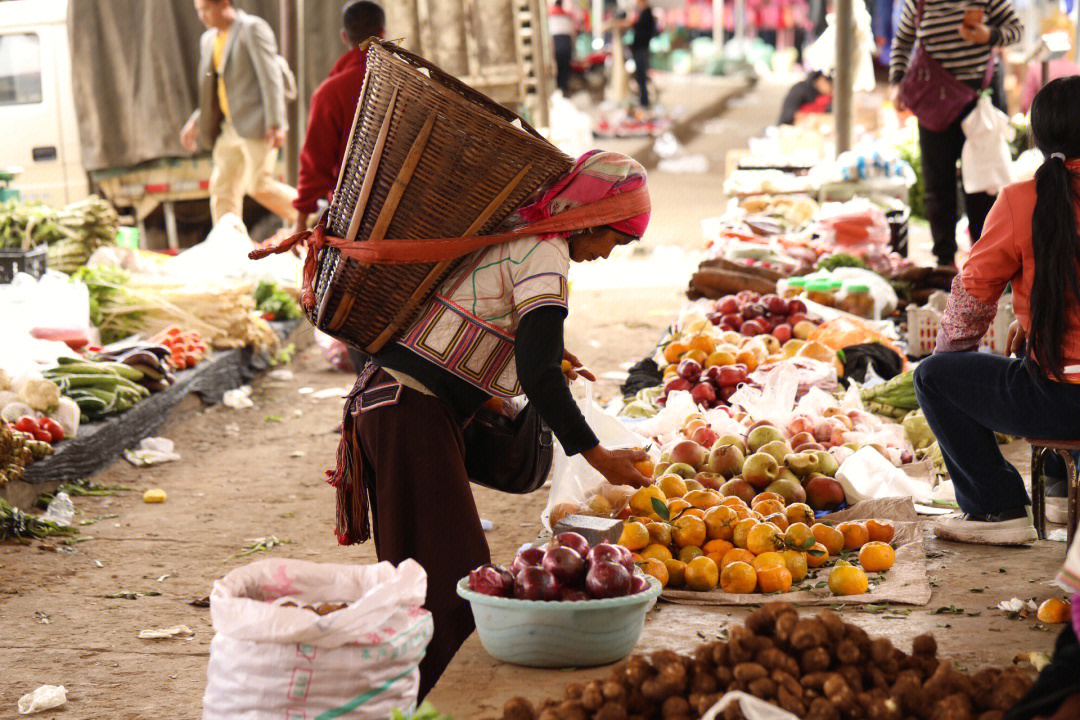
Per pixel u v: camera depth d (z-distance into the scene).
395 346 3.48
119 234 10.57
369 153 3.28
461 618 3.44
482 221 3.26
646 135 22.52
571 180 3.29
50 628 4.52
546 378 3.24
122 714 3.79
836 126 12.10
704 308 8.16
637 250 13.95
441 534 3.42
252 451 7.22
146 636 4.41
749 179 11.61
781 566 3.92
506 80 12.45
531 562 3.27
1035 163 10.51
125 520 5.90
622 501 4.30
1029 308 3.90
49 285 7.86
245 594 2.95
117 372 7.33
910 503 4.70
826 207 9.69
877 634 3.51
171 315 8.53
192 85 12.00
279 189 11.20
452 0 12.22
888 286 8.48
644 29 23.94
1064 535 4.52
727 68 33.94
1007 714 2.30
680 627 3.59
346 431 3.62
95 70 12.02
